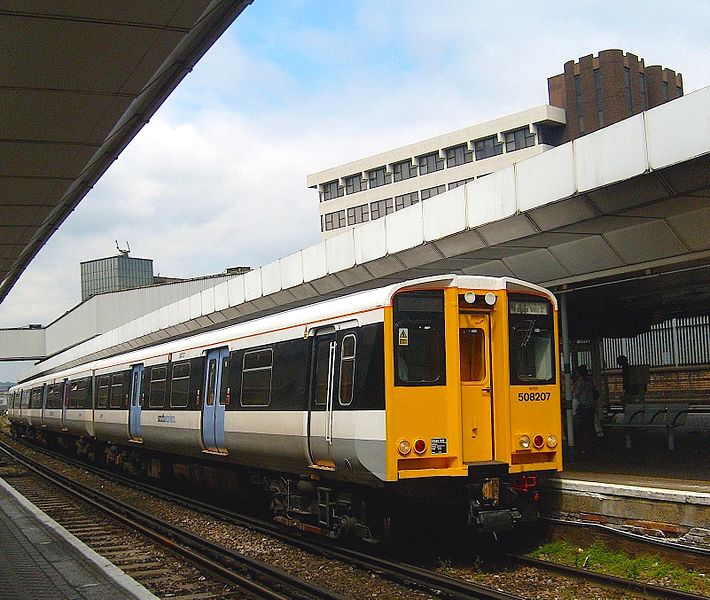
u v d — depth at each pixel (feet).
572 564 31.22
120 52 25.86
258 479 44.11
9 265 63.67
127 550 37.27
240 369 42.91
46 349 233.76
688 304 60.49
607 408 72.43
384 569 30.96
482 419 32.86
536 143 193.06
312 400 35.42
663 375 79.71
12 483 69.67
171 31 24.62
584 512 33.22
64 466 88.43
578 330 62.85
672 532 29.48
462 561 32.89
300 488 37.19
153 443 57.82
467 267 47.39
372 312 31.63
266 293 67.05
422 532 37.47
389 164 220.02
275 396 38.45
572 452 44.34
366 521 33.42
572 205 34.99
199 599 27.73
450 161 208.03
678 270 38.88
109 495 62.08
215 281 161.79
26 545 34.78
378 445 30.50
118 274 349.00
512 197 37.47
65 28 24.03
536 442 33.40
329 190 239.09
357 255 51.88
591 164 32.94
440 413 31.53
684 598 25.22
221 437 44.68
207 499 58.18
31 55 25.77
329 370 34.17
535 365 34.17
